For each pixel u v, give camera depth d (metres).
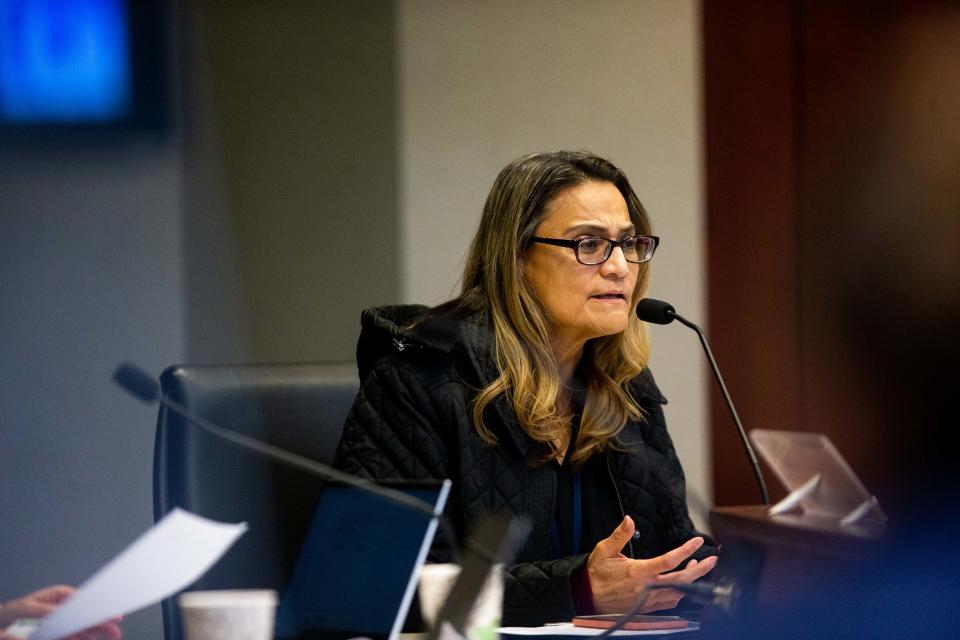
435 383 5.74
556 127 10.64
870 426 10.90
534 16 10.60
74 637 3.89
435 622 3.51
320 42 10.36
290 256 10.33
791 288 10.91
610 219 5.84
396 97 10.45
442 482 3.81
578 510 5.97
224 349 10.20
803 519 5.98
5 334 9.75
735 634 3.93
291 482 5.50
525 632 4.12
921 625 3.96
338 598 3.70
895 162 10.97
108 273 10.00
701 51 10.83
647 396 6.32
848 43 10.89
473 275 6.16
